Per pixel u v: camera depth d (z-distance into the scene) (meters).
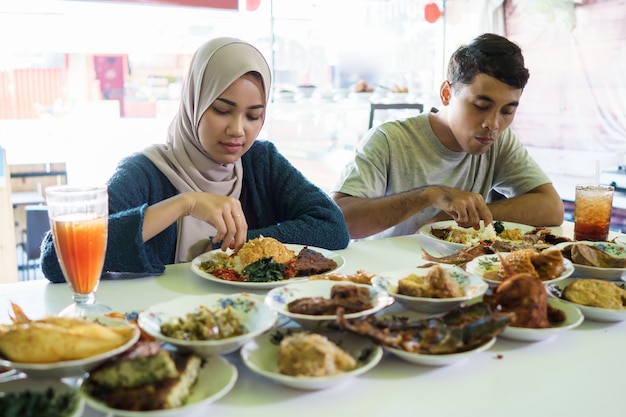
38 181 3.12
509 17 3.60
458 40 3.63
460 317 0.86
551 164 3.50
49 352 0.66
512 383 0.76
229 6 2.99
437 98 3.51
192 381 0.70
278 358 0.75
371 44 3.46
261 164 1.72
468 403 0.71
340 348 0.80
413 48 3.60
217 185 1.65
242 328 0.82
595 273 1.15
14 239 2.82
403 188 2.10
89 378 0.67
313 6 3.18
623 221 3.01
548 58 3.41
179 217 1.29
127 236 1.20
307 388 0.72
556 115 3.42
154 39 3.07
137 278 1.22
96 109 3.10
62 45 2.95
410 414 0.69
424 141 2.08
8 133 3.00
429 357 0.77
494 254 1.22
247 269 1.18
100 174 3.18
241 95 1.47
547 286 1.06
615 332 0.94
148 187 1.56
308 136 3.24
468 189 2.19
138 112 3.17
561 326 0.92
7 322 0.95
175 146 1.64
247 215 1.74
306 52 3.22
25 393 0.65
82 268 0.93
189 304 0.89
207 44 1.53
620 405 0.72
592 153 3.24
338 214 1.55
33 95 2.99
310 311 0.86
